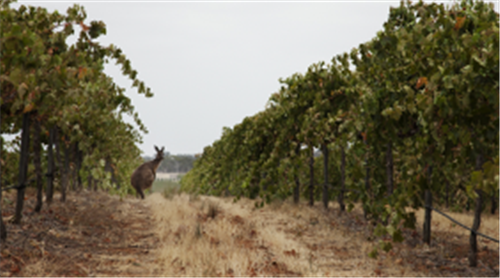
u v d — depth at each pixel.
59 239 5.78
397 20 7.12
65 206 8.07
